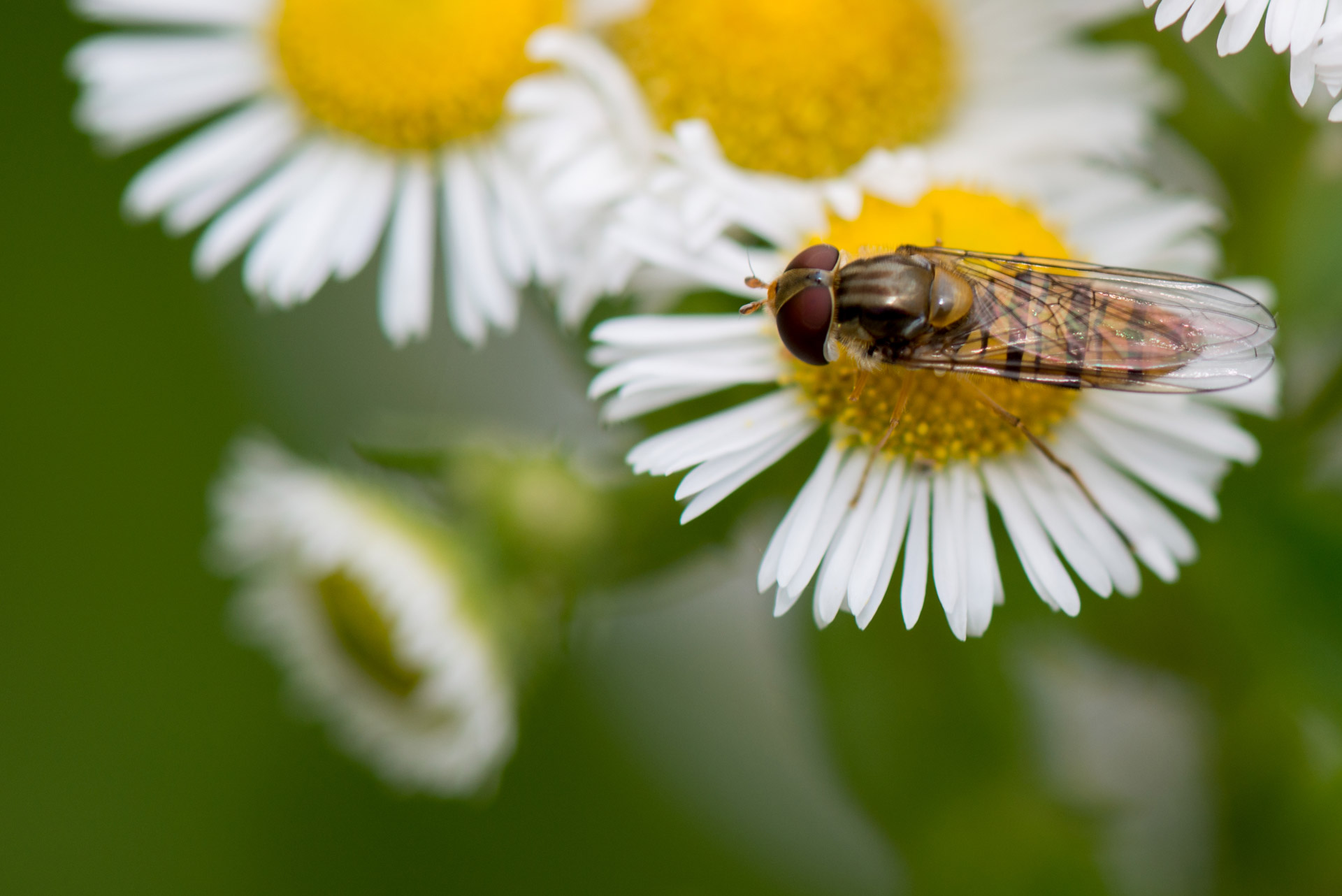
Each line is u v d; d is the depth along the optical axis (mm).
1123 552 113
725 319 114
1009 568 118
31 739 134
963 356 113
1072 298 114
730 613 134
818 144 118
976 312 114
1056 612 119
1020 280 114
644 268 116
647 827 133
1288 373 120
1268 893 121
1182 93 120
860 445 114
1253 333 114
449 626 121
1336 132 120
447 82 120
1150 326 114
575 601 121
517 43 120
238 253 136
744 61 118
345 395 135
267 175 123
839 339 113
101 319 136
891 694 120
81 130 135
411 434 124
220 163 123
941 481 113
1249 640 118
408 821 134
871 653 120
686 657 134
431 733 129
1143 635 120
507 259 119
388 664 129
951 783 120
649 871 132
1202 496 113
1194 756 125
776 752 133
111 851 134
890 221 116
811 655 121
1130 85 118
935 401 113
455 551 122
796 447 117
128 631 135
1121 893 121
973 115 119
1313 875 120
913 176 116
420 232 121
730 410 115
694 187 115
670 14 119
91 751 134
